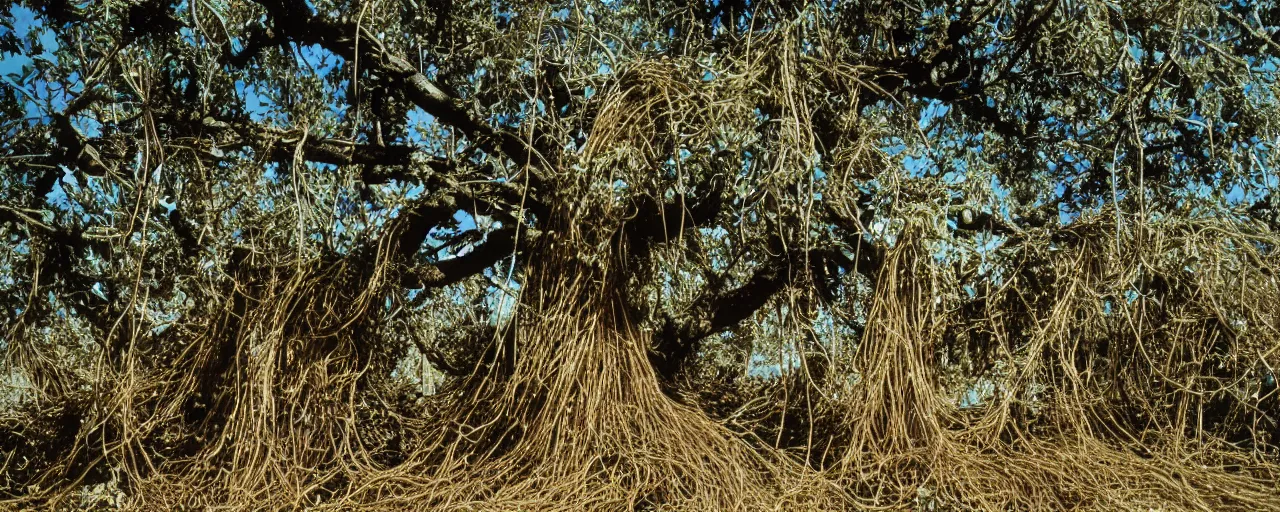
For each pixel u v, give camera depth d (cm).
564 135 458
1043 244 455
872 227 427
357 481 398
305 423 413
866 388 407
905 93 486
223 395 423
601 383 395
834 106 457
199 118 459
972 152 543
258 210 471
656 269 441
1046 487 376
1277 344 440
